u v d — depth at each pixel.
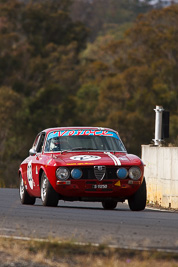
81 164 41.38
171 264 20.88
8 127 195.38
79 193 41.47
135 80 195.88
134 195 42.59
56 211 39.22
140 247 24.12
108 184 41.50
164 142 59.00
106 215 37.19
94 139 45.34
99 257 21.75
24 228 29.42
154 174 52.28
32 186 45.66
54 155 43.62
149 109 194.38
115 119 183.75
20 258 21.30
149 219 35.50
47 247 23.27
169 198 48.81
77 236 26.88
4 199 53.06
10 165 191.00
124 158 42.84
